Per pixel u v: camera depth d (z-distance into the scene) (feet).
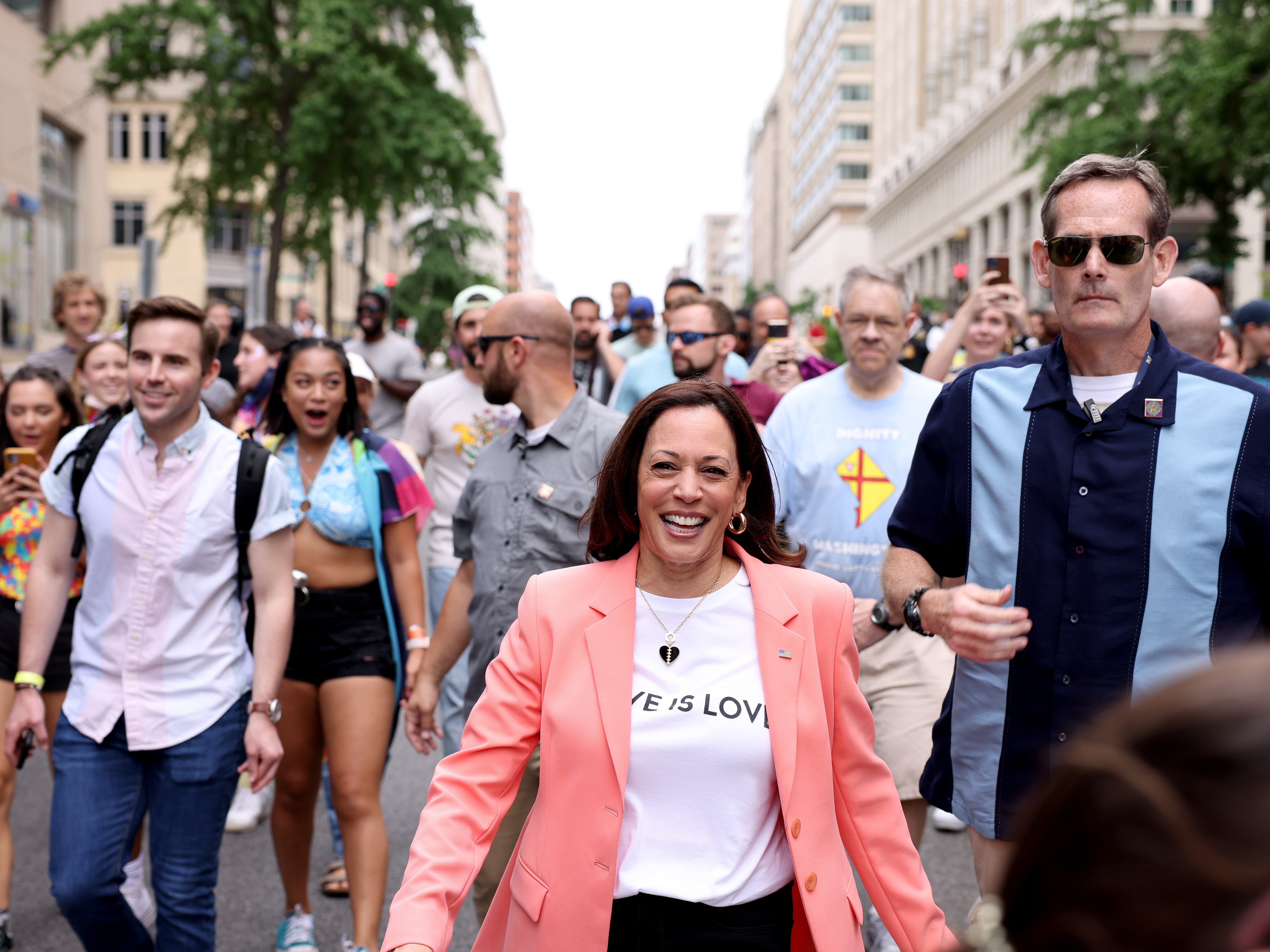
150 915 14.17
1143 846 2.06
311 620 13.15
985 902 2.46
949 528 9.38
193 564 11.12
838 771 7.84
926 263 262.47
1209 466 8.25
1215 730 2.02
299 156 85.61
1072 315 8.53
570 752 7.43
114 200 166.09
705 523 7.64
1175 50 85.10
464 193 92.22
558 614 7.78
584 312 32.01
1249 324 20.36
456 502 18.38
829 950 7.24
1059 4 178.40
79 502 11.34
